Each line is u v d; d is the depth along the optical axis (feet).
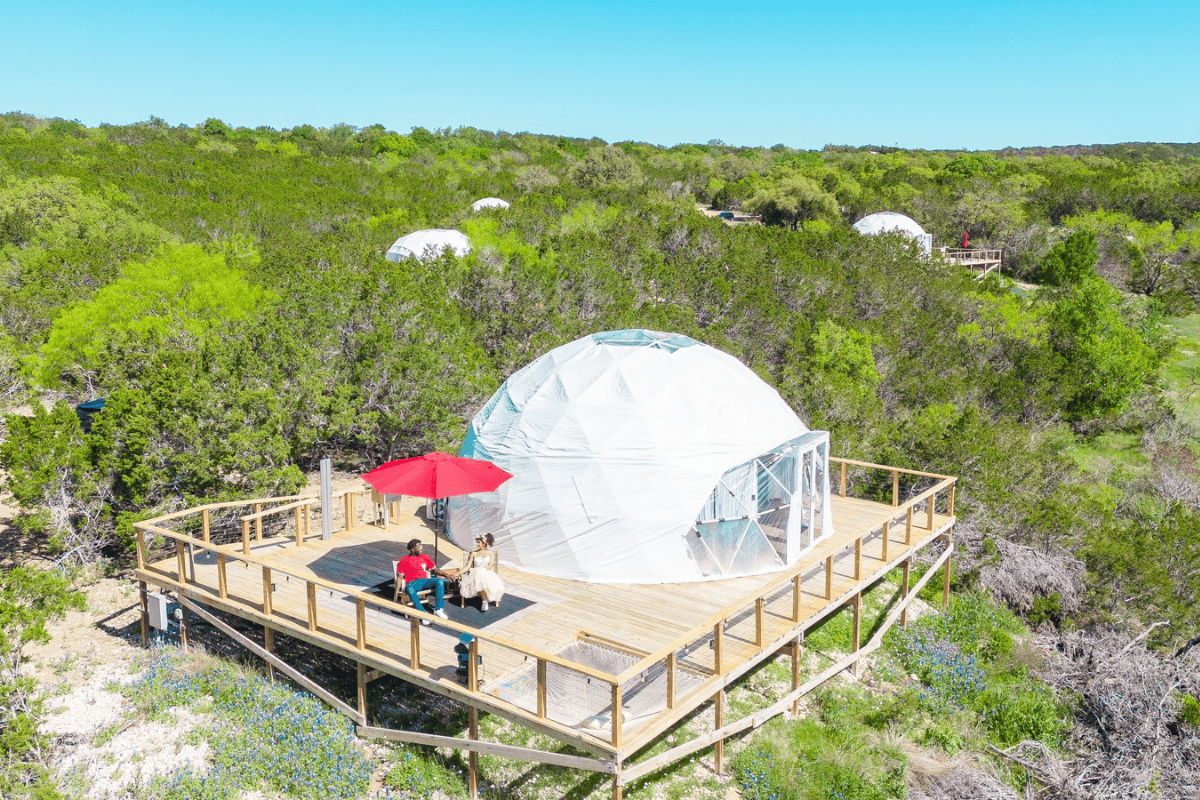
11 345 76.07
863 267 114.42
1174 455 88.99
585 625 34.96
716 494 40.55
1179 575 55.57
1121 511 73.10
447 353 67.21
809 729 38.55
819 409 71.05
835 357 84.23
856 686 43.14
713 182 243.81
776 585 34.58
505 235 109.60
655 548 39.34
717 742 34.45
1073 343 105.19
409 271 82.94
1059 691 45.01
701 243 112.47
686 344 46.55
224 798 30.17
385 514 47.39
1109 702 42.06
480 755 34.06
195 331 65.05
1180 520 60.08
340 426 58.75
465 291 81.71
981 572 55.26
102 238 99.66
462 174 218.18
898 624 49.44
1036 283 174.40
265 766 31.94
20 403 74.13
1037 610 53.42
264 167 184.34
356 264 90.53
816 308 95.66
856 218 204.03
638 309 85.56
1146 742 38.91
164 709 35.45
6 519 55.11
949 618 50.90
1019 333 104.68
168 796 30.09
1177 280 164.76
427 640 34.22
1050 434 92.07
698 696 30.53
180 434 48.98
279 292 76.23
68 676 37.91
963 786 35.63
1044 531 57.57
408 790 31.65
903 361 90.38
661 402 41.09
